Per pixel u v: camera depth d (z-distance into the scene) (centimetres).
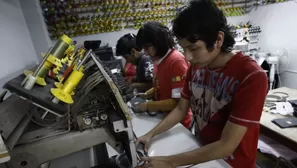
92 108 69
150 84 182
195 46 64
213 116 81
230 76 71
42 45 237
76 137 63
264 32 341
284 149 150
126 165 75
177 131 98
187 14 59
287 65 311
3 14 139
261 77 63
